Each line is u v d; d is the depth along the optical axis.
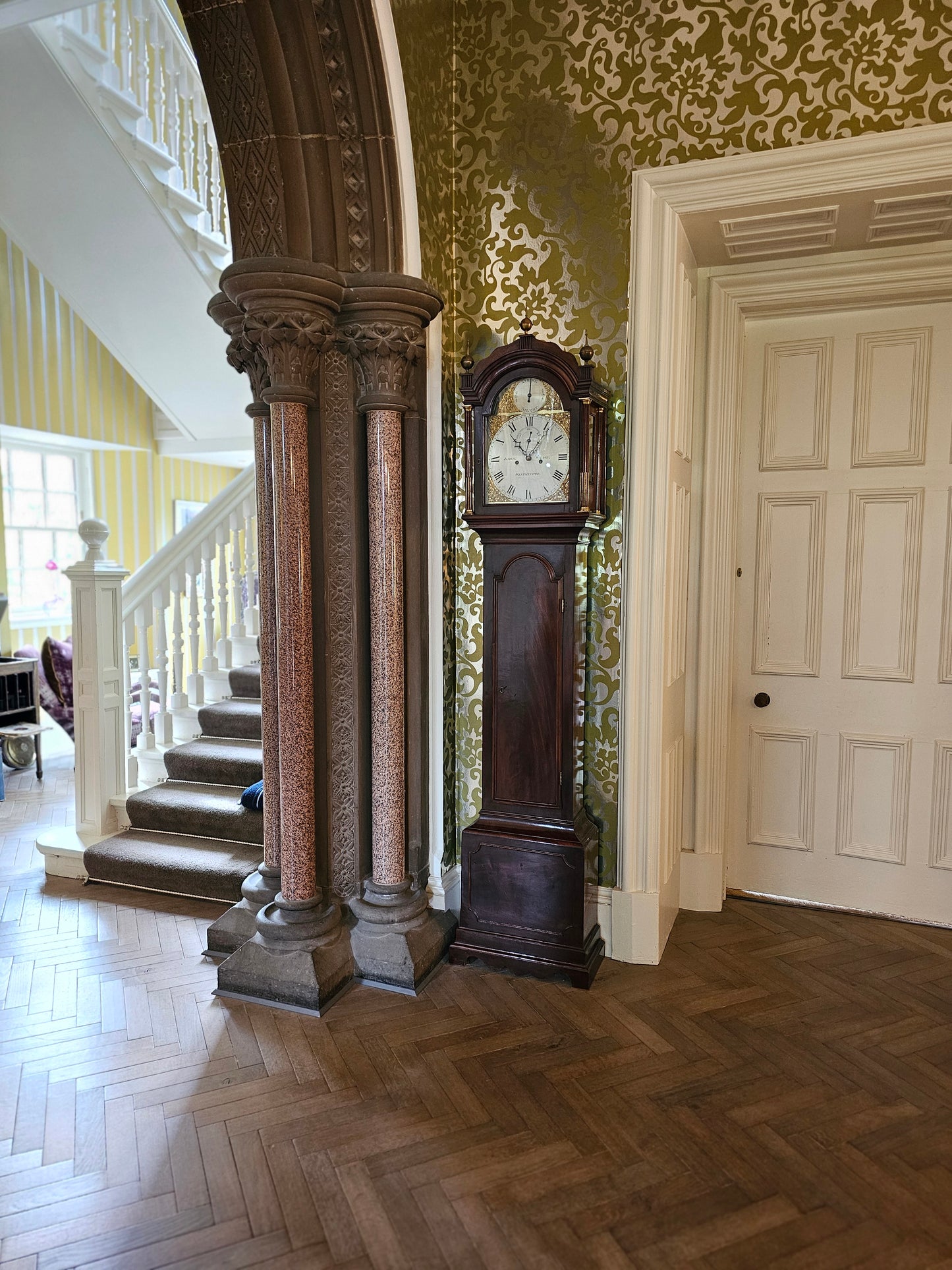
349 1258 1.59
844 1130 1.93
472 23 2.71
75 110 4.19
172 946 2.84
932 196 2.34
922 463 2.92
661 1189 1.76
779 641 3.15
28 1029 2.35
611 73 2.55
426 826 2.87
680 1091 2.07
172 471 7.45
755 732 3.21
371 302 2.41
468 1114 1.99
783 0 2.34
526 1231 1.65
